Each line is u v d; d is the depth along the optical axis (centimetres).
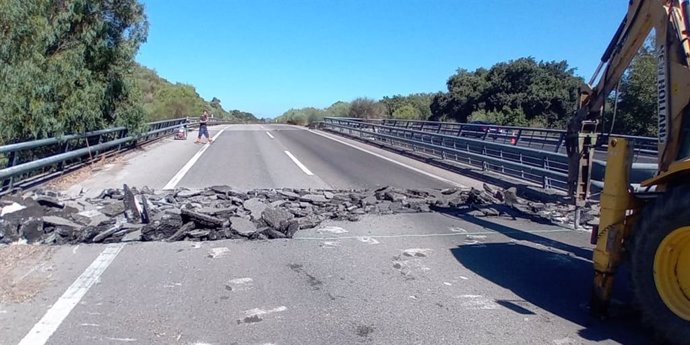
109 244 667
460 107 5103
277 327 429
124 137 1906
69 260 596
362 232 773
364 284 542
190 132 3706
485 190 1142
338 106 6475
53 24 1389
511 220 889
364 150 2423
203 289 514
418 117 5584
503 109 4519
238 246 675
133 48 1711
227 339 404
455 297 509
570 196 666
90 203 884
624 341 415
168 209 824
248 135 3497
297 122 6366
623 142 442
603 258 450
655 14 471
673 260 397
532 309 480
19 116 1269
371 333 423
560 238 768
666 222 394
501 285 547
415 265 614
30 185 1109
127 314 447
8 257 600
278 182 1330
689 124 429
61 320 431
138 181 1269
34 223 671
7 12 1188
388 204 966
